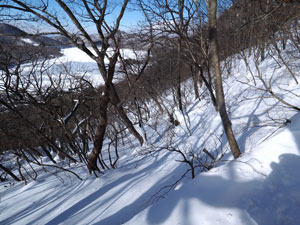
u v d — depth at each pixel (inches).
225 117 100.7
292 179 66.9
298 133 83.4
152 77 343.0
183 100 365.7
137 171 173.2
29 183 206.5
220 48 358.3
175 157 179.8
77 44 191.8
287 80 200.5
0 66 175.5
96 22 190.1
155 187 132.4
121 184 152.5
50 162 290.8
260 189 67.3
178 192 80.5
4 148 278.4
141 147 250.8
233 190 69.7
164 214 71.1
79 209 133.7
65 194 159.9
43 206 150.9
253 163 80.3
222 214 62.1
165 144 231.0
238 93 249.9
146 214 75.8
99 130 176.7
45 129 254.5
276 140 85.8
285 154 77.6
